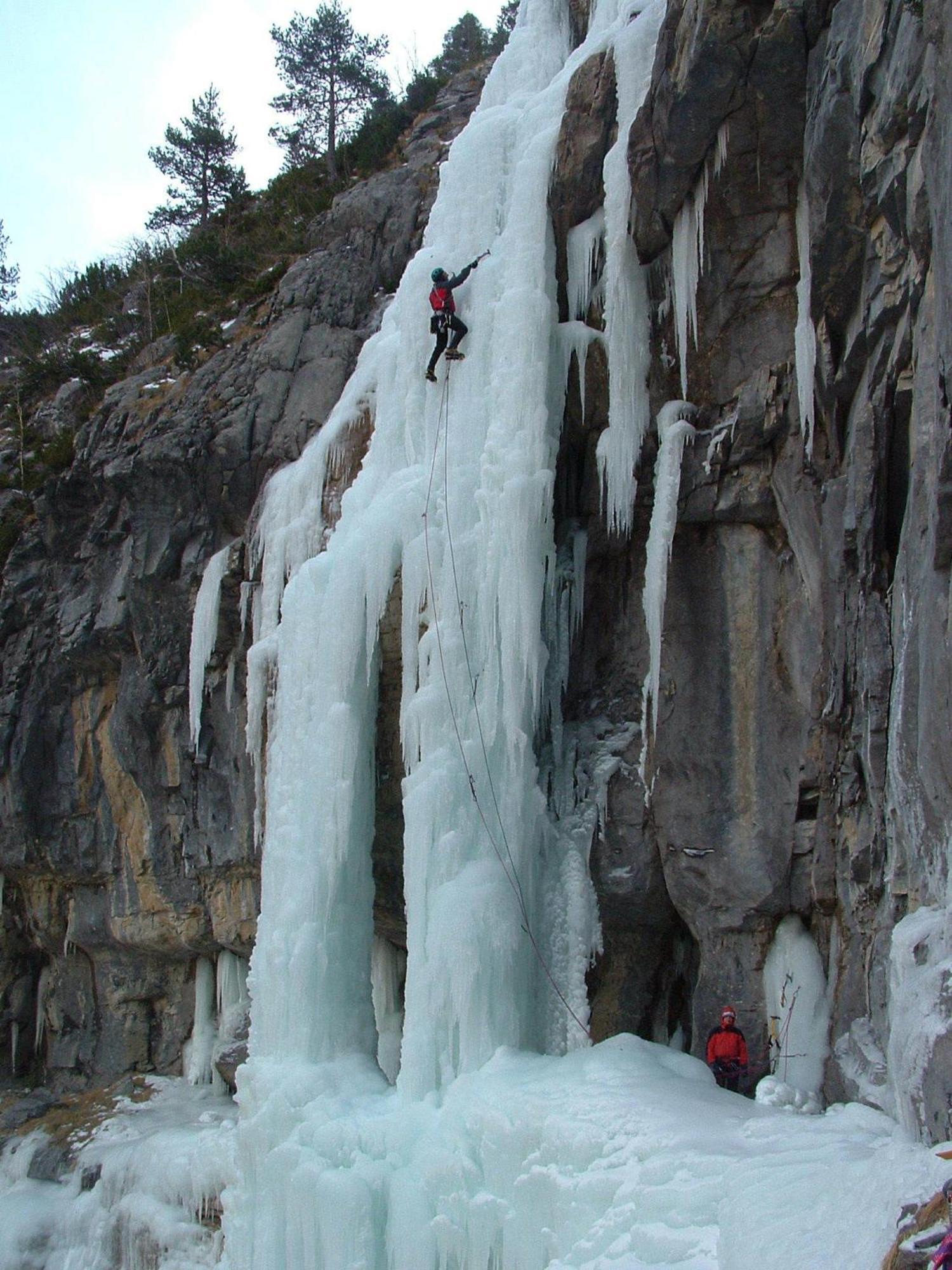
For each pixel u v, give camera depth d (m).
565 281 14.47
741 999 12.42
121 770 19.69
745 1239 7.39
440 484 14.16
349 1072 13.03
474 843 12.90
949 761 8.36
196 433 18.66
